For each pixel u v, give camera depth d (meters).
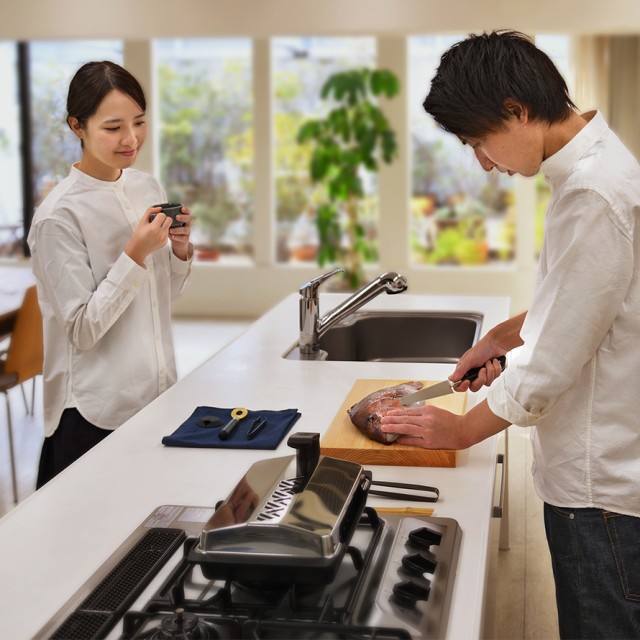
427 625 1.14
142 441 1.86
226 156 8.03
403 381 2.21
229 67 7.91
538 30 4.96
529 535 3.45
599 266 1.42
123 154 2.19
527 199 7.65
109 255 2.28
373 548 1.33
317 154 7.37
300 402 2.11
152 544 1.36
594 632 1.56
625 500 1.51
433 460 1.68
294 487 1.29
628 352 1.48
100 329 2.18
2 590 1.26
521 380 1.49
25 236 8.25
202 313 8.20
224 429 1.84
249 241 8.12
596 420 1.51
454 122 1.48
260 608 1.17
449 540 1.36
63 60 8.00
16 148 8.14
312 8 4.96
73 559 1.35
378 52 7.64
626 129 7.34
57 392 2.33
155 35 5.23
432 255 7.94
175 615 1.13
